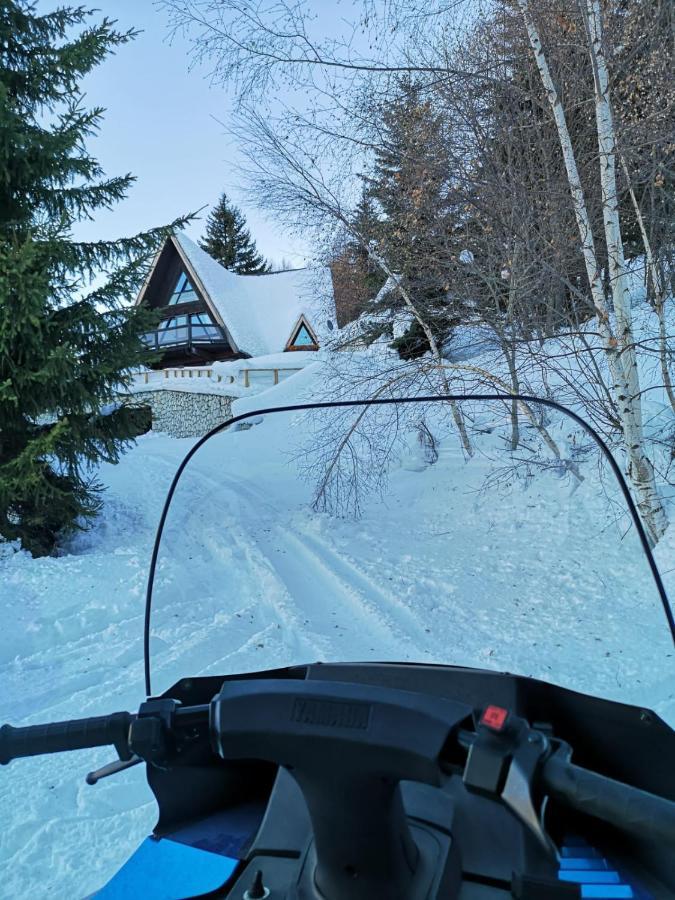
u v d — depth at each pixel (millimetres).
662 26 6688
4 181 7801
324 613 5848
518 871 1312
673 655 4473
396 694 1124
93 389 8445
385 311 10617
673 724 3617
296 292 35969
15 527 8367
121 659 5098
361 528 8695
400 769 1020
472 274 9008
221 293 35875
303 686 1161
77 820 3123
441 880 1200
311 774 1076
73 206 8297
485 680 1849
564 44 6547
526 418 10812
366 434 9797
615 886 1425
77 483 8883
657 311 7633
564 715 1799
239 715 1124
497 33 7980
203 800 1748
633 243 9133
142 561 7527
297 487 12055
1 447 8125
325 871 1131
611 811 1022
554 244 7301
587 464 8641
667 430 8391
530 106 8297
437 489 9852
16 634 5699
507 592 6047
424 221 9117
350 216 9695
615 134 6355
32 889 2674
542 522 7867
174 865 1516
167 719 1387
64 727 1405
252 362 30719
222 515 10047
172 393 27391
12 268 6980
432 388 9117
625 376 6449
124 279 8312
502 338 8125
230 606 6293
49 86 8195
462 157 8289
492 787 1005
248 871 1377
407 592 6141
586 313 8141
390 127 8555
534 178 8000
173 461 16438
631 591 5766
